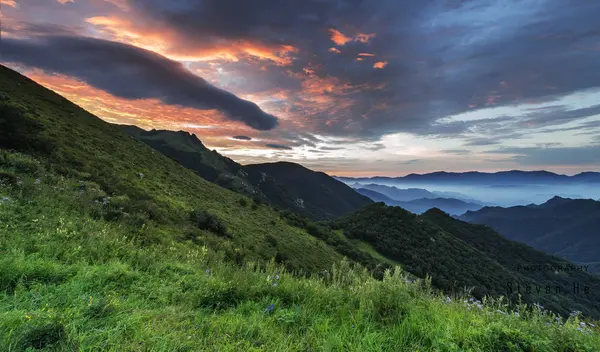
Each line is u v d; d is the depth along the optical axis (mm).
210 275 5738
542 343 3049
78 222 10133
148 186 29953
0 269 4078
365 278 4926
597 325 4078
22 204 10305
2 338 2248
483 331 3240
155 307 3951
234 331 3070
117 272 5207
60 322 2562
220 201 46469
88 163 25734
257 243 29641
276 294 4484
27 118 29125
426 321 3732
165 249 11117
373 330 3432
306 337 3182
